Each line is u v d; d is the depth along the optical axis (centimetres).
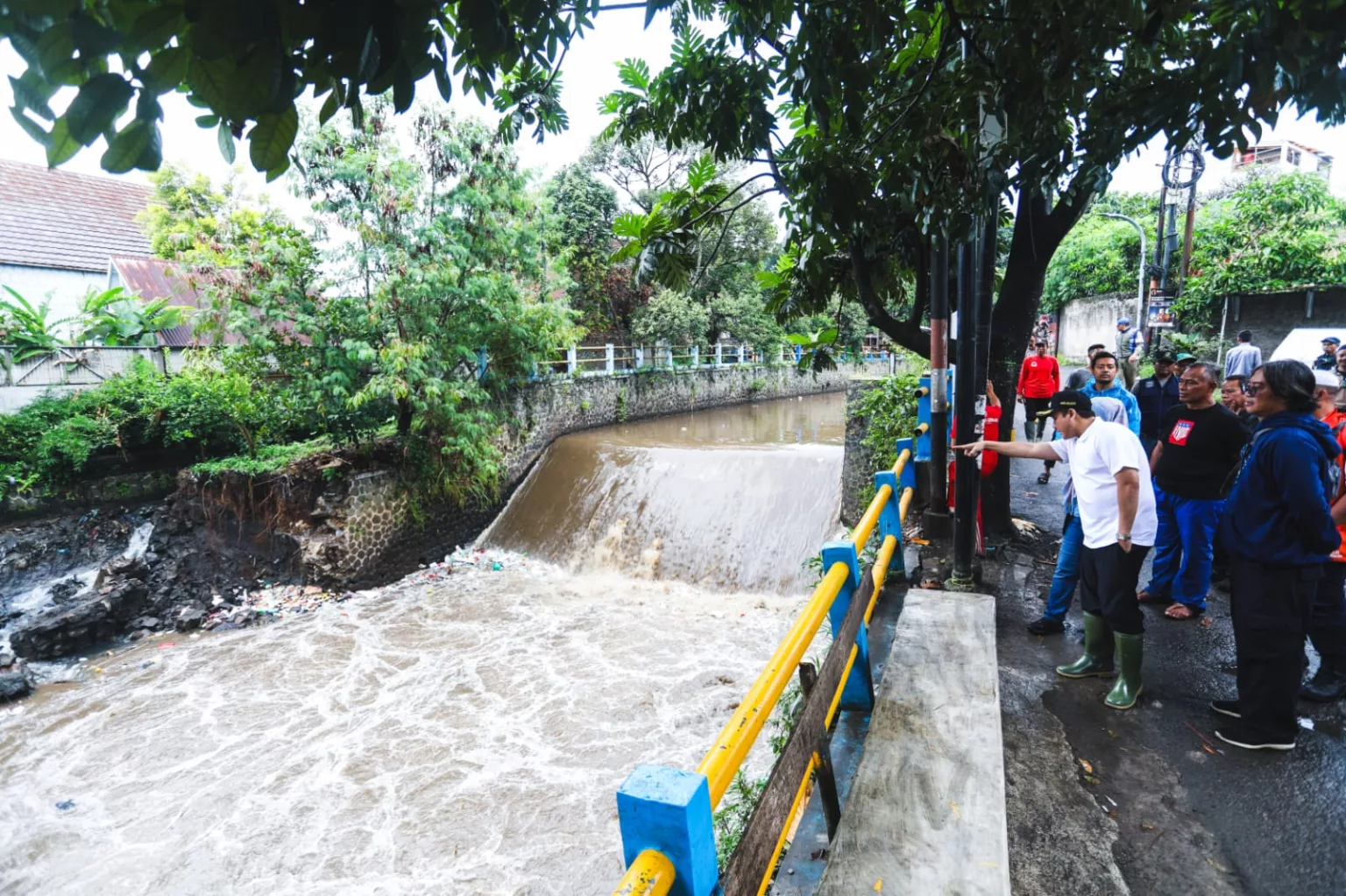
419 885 463
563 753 598
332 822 526
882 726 268
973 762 244
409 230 1030
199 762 610
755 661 741
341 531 999
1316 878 225
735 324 2195
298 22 95
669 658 759
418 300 1022
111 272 1716
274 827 523
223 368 1077
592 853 483
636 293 2020
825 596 238
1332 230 1513
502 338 1188
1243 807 260
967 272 414
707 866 132
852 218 264
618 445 1341
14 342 1202
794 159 294
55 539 1058
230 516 1036
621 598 952
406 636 849
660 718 641
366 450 1070
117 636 891
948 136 263
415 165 1045
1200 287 1425
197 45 91
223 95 99
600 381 1698
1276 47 152
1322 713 321
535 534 1181
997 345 548
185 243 1619
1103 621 351
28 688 749
